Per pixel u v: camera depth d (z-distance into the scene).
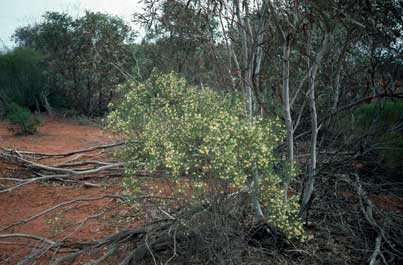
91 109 13.20
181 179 3.13
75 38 12.80
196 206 3.19
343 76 4.81
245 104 3.73
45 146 8.56
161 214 3.72
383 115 5.31
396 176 5.40
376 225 3.70
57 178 6.14
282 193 3.25
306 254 3.55
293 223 3.28
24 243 3.83
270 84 3.86
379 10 3.36
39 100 13.61
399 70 4.45
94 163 6.38
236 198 3.39
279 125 3.39
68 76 13.55
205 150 2.84
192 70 5.20
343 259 3.51
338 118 4.81
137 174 3.59
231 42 4.12
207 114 3.28
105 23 11.02
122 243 3.55
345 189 4.82
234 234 3.39
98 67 11.44
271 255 3.50
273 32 3.41
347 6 3.19
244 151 3.00
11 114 10.29
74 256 3.39
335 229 3.97
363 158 5.42
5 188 5.47
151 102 3.57
